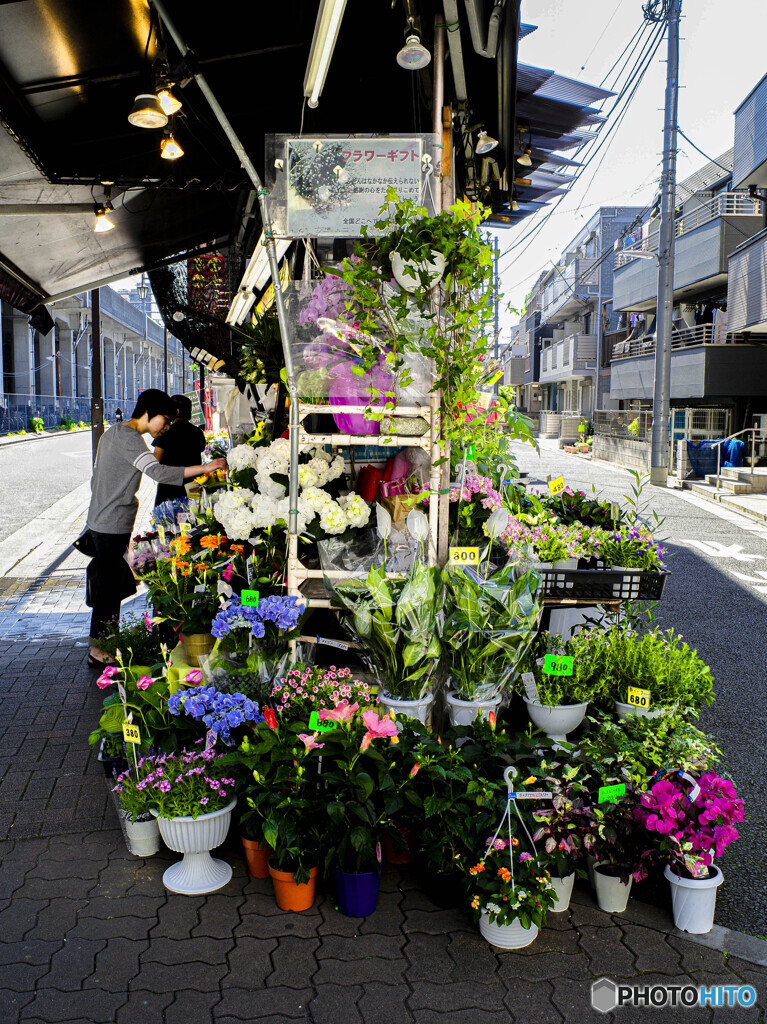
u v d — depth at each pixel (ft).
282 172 11.38
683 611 25.11
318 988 8.07
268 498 12.19
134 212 20.43
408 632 10.45
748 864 10.93
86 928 9.00
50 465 67.67
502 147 18.30
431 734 10.28
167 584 12.73
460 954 8.65
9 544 34.68
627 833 9.25
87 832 11.20
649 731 10.90
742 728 15.72
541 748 10.55
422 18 11.79
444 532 11.99
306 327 11.87
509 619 10.69
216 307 34.06
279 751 9.48
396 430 11.63
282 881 9.29
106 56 13.44
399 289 11.51
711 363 69.46
